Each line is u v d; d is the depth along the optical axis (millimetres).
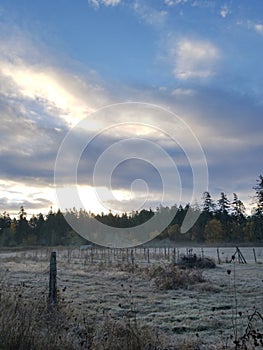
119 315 8445
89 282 14023
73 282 14008
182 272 14359
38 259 27094
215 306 9891
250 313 9008
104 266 20016
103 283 13820
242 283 14000
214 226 58219
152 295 11414
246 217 65625
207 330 7562
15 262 24656
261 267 21141
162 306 9812
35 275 15031
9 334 4730
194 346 6051
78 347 5008
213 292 12055
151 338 5773
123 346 5227
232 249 43531
